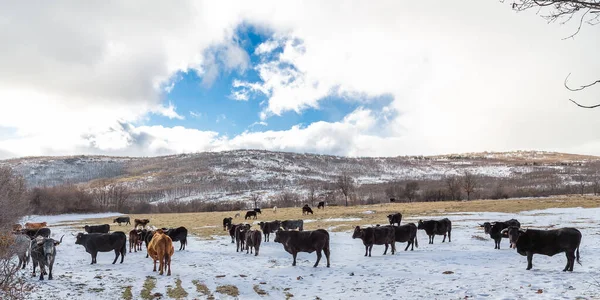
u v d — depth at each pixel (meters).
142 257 22.12
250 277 15.34
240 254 22.75
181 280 14.82
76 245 27.73
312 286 13.51
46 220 68.50
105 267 18.05
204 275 15.85
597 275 12.10
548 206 52.38
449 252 19.12
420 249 21.14
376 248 23.05
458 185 105.12
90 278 15.09
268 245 27.05
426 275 13.95
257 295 12.41
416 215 47.97
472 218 40.53
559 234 13.31
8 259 10.71
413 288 12.13
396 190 142.62
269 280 14.72
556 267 14.09
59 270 17.12
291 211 70.88
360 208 70.06
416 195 111.44
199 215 67.69
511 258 16.72
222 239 31.22
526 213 44.34
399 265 16.28
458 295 10.91
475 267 14.88
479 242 23.14
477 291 11.15
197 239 31.38
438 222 23.62
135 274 16.09
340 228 35.50
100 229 32.38
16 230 21.64
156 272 16.61
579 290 10.39
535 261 15.66
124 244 19.69
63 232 39.69
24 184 38.03
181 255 22.47
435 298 10.82
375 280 13.73
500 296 10.47
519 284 11.57
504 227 20.95
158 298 12.03
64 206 85.88
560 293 10.25
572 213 41.56
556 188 127.00
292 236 17.69
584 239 21.80
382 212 55.22
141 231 25.75
